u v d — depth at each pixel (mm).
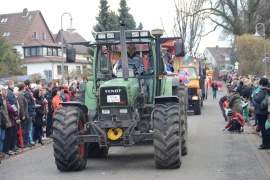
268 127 12570
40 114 15039
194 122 21781
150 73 11375
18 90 14047
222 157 11859
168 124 10023
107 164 11281
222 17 50844
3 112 12375
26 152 13805
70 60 11516
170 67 14789
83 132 10539
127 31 11258
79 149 10570
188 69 26203
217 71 76688
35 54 64500
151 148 13750
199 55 29562
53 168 11008
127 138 10180
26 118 14070
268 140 13086
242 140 15266
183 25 36812
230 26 50938
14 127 13266
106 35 11344
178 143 10047
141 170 10297
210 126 19891
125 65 10703
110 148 13984
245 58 43938
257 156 11953
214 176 9477
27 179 9773
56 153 10219
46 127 16578
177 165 10219
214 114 26156
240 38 44031
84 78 11648
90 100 11281
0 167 11406
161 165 10172
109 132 10281
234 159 11547
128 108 10242
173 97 10383
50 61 61438
